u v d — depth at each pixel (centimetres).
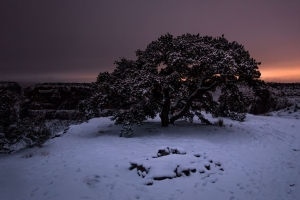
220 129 1705
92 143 1349
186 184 718
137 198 633
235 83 1734
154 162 817
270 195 666
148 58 1759
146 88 1504
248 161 976
